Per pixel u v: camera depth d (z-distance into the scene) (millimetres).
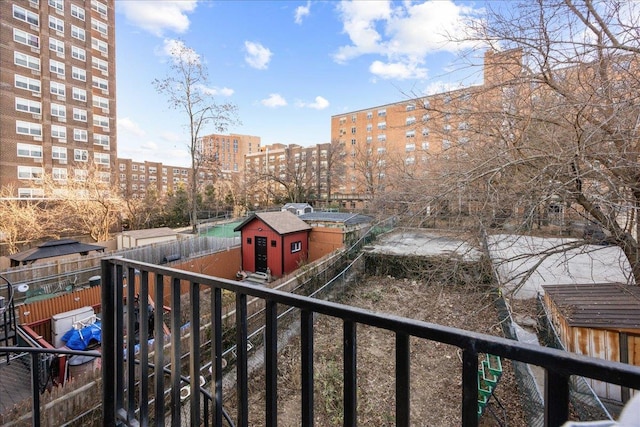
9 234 15492
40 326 6871
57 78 23016
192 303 1177
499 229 5371
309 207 27453
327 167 35469
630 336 4656
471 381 651
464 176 5074
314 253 14664
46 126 22297
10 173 20672
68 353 2254
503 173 5012
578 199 4691
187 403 4457
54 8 22891
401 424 725
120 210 20156
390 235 13773
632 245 4742
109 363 1449
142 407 1398
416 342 7316
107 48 26656
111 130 26797
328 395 5477
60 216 17406
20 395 4129
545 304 6340
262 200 34844
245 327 1040
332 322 8164
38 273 9055
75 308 7824
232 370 5785
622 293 5477
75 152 23969
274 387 965
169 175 52781
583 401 3512
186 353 5211
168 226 25000
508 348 616
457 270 6105
